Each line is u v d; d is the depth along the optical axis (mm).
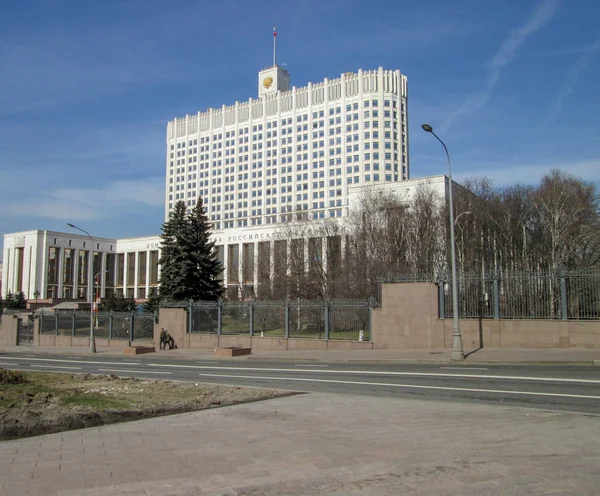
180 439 7566
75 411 9688
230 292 76000
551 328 22641
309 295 50312
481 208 48656
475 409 9859
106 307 72062
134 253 124125
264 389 13141
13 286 116188
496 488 5250
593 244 45656
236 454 6668
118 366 23219
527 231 49531
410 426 8320
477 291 24734
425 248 47375
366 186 73562
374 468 5980
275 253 58250
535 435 7555
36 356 33125
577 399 11047
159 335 36000
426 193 54688
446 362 20453
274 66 151750
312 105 139625
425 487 5305
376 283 42000
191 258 50562
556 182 46094
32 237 114438
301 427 8359
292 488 5324
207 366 22125
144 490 5301
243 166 150250
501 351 22469
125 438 7656
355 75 134375
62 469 6055
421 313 25766
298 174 139375
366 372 17531
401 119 132250
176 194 164000
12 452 6875
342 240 55469
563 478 5543
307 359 24328
